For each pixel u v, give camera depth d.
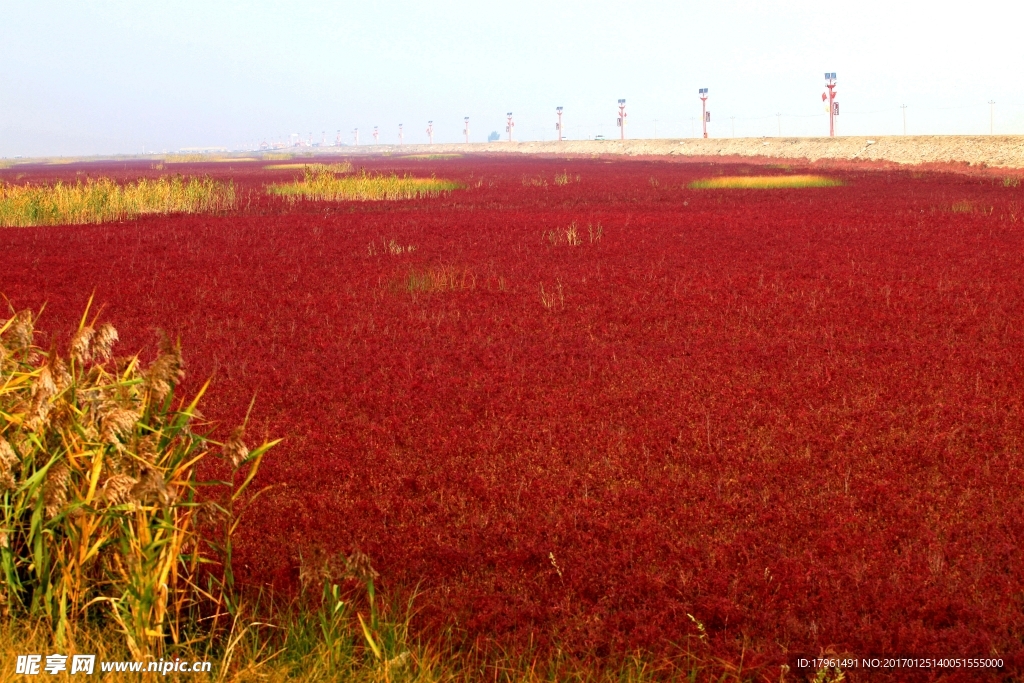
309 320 10.27
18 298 11.34
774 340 9.07
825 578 4.15
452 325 10.02
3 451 3.38
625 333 9.53
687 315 10.34
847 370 7.85
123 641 3.28
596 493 5.30
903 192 28.80
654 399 7.12
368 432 6.35
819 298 11.18
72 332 9.45
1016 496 5.11
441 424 6.54
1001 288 11.55
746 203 25.61
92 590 3.50
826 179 35.75
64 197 22.48
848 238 16.88
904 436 6.14
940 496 5.12
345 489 5.34
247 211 25.05
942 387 7.28
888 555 4.39
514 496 5.22
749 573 4.20
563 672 3.46
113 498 3.17
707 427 6.38
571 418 6.64
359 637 3.55
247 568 4.23
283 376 7.79
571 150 109.56
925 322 9.73
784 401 7.00
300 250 16.19
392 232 19.03
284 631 3.58
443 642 3.65
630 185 35.72
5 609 3.37
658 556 4.45
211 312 10.70
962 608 3.84
